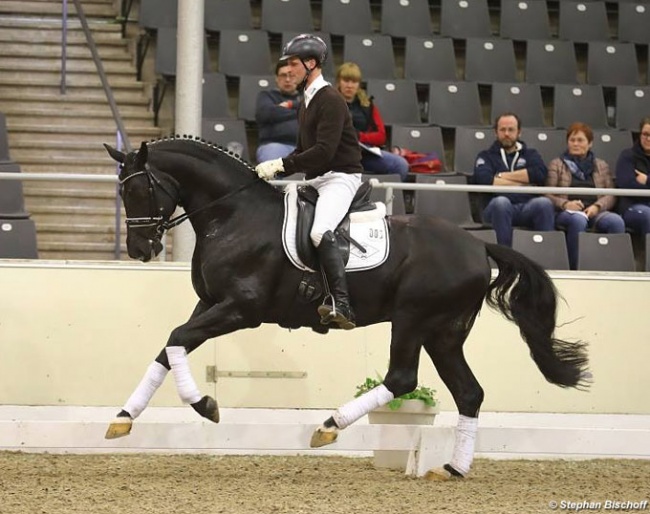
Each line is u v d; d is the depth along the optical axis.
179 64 11.87
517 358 11.68
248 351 11.30
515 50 17.64
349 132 8.91
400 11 17.34
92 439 8.91
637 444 9.41
